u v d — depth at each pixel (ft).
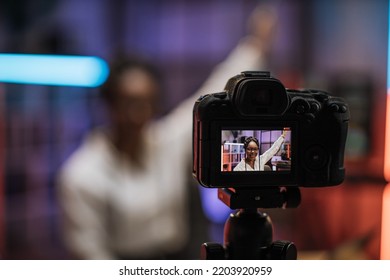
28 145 11.15
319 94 2.89
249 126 2.72
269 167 2.76
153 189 6.69
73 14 11.51
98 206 6.35
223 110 2.67
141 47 11.56
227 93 2.72
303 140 2.80
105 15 11.58
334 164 2.87
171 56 11.55
